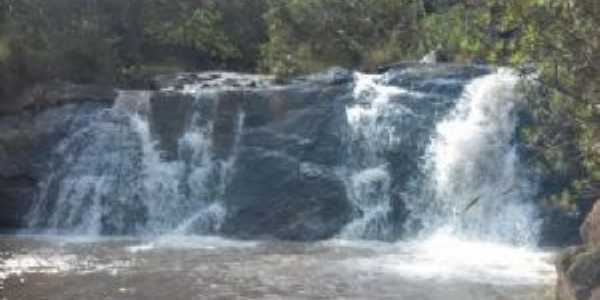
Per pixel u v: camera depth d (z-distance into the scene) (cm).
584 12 755
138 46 2756
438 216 1850
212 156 1973
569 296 955
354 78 2069
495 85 1884
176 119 2030
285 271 1349
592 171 924
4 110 2097
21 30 2414
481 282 1263
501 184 1820
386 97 1958
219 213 1911
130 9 2766
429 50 2389
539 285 1240
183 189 1975
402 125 1927
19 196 1962
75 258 1484
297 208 1853
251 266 1398
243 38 2867
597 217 1105
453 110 1925
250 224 1859
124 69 2561
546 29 775
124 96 2089
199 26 2791
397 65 2162
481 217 1809
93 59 2433
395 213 1867
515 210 1775
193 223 1928
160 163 2009
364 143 1930
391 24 2602
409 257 1501
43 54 2292
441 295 1178
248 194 1902
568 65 788
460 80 1967
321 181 1875
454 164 1875
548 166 1680
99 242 1712
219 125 1988
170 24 2788
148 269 1372
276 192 1883
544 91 920
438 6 2647
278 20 2605
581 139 891
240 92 1992
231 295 1178
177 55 2817
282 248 1622
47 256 1505
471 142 1873
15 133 2020
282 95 1977
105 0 2720
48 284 1252
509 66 838
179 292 1198
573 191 1352
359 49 2534
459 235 1808
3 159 1967
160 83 2389
